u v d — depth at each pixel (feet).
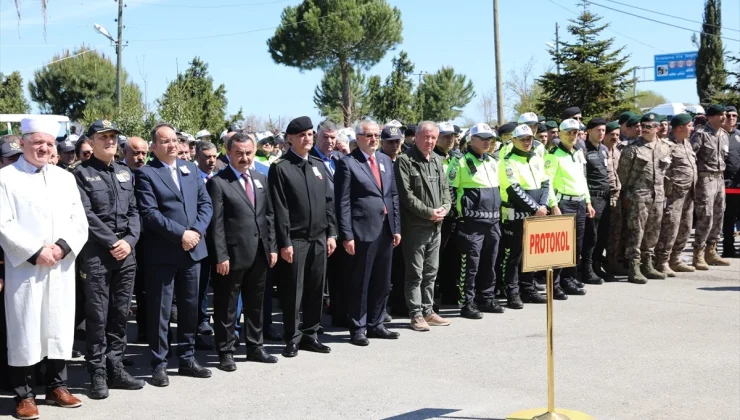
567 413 16.67
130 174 20.18
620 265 35.63
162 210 20.07
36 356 17.29
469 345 23.63
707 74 143.84
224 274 20.90
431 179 25.29
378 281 24.57
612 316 27.35
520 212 28.43
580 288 31.37
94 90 128.57
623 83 99.55
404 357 22.33
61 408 17.95
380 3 114.11
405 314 28.35
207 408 17.89
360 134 24.04
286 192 22.24
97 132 19.10
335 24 107.76
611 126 33.58
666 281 34.22
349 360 22.09
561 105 99.04
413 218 25.41
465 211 27.12
